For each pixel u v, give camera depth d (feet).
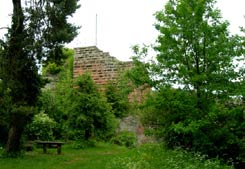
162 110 57.88
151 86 57.47
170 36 55.57
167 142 58.44
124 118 96.78
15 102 62.44
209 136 54.13
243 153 53.42
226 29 54.39
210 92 54.34
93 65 109.91
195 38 54.44
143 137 90.99
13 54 63.00
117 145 89.35
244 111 53.83
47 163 57.72
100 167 54.80
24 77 64.08
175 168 47.47
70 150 76.95
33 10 64.44
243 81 54.85
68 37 65.36
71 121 84.79
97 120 85.97
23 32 63.82
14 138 63.72
